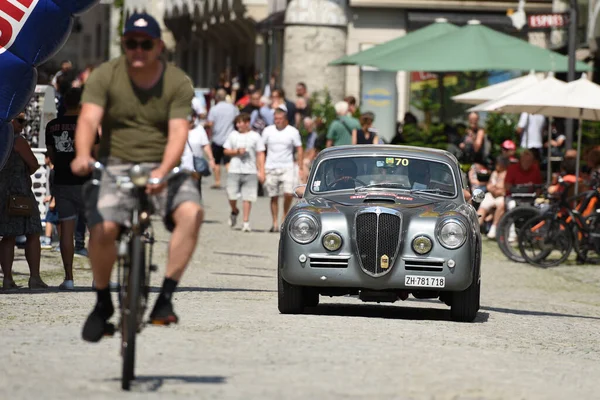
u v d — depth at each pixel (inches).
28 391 936.9
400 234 1569.9
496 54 3481.8
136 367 1066.1
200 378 1021.2
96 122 961.5
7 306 1555.1
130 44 955.3
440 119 4089.6
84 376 1016.2
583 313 1911.9
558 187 2760.8
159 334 1282.0
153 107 974.4
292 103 3951.8
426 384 1032.8
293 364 1114.7
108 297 987.9
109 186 971.9
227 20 6018.7
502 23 4913.9
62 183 1835.6
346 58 3651.6
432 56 3494.1
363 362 1141.1
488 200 3161.9
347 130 3169.3
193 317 1456.7
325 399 943.0
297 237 1581.0
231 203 3065.9
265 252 2608.3
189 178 984.3
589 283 2416.3
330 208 1604.3
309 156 3897.6
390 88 4416.8
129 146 979.3
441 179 1720.0
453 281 1562.5
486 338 1408.7
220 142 4183.1
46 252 2442.2
